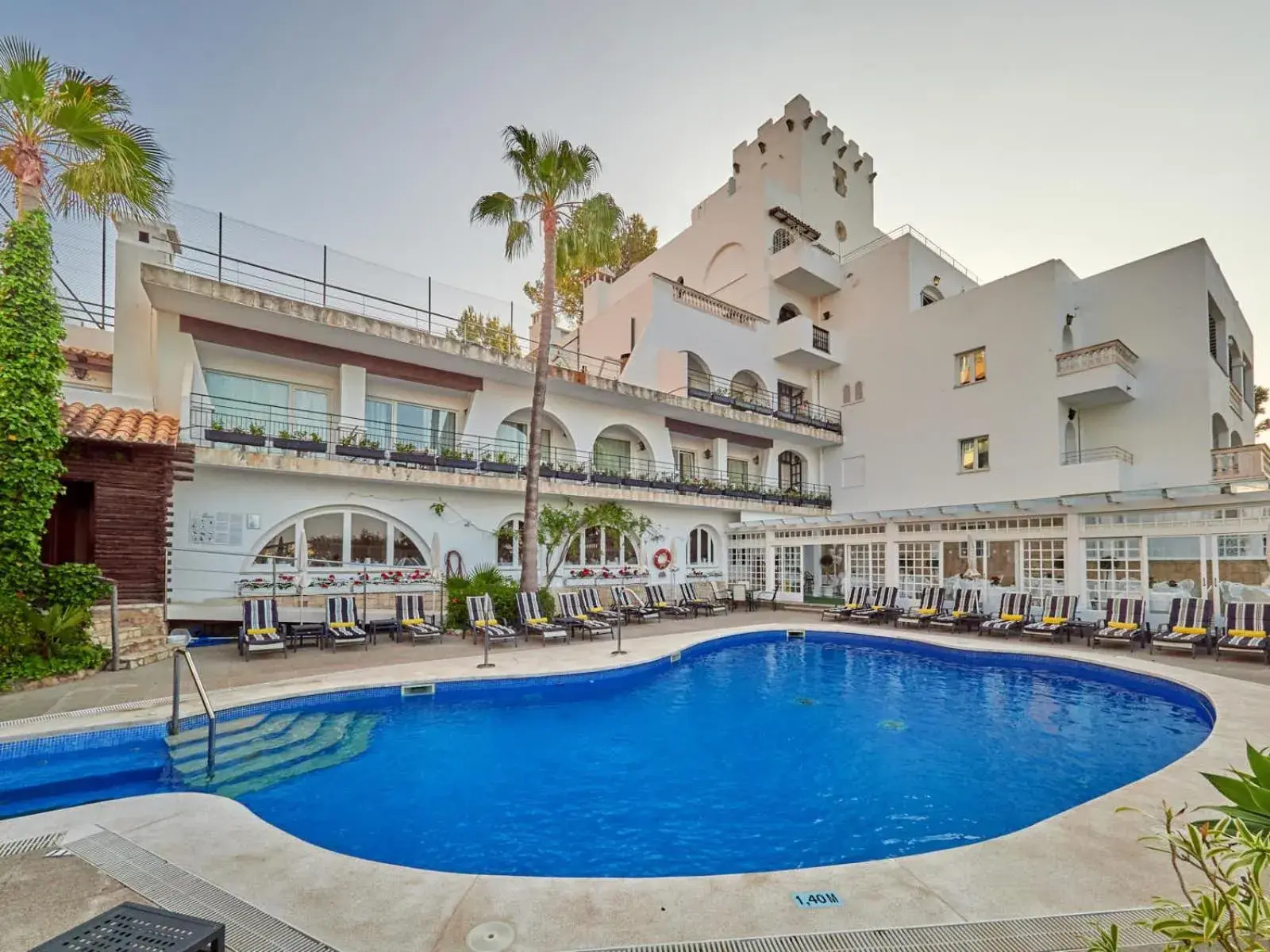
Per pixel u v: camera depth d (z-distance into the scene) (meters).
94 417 11.60
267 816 5.59
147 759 6.82
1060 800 6.02
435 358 17.02
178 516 13.82
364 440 16.22
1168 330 20.02
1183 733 8.20
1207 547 13.46
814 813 5.72
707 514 24.34
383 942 3.13
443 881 3.80
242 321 14.52
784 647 14.84
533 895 3.63
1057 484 20.38
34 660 8.95
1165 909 3.35
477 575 16.25
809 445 27.72
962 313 23.38
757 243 27.30
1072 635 14.62
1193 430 19.36
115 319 13.77
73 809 4.86
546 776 6.64
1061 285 21.20
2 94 9.94
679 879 3.84
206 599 13.92
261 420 15.70
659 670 12.07
